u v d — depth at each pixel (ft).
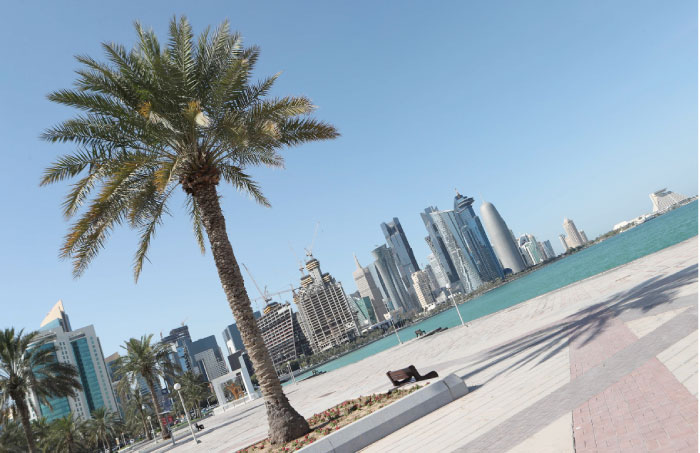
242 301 40.81
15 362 102.27
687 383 20.97
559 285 311.27
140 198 44.39
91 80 41.34
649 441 16.56
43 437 176.65
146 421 264.93
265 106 43.42
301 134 48.60
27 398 109.09
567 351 38.65
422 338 163.94
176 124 42.80
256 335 39.96
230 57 46.75
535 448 19.52
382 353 172.55
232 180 53.47
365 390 62.54
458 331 119.96
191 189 44.06
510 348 53.42
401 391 38.52
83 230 39.81
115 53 42.27
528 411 25.41
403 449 25.72
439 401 33.50
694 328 29.99
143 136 44.37
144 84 42.24
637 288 59.93
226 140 44.42
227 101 46.62
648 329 35.09
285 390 177.27
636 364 27.20
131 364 145.59
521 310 101.09
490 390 33.88
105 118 43.98
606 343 36.04
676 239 260.83
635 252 302.25
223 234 42.63
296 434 36.86
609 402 22.34
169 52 44.19
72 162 42.45
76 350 594.24
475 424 26.25
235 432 78.69
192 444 88.58
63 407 502.79
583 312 58.80
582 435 19.38
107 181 39.14
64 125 41.60
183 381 301.22
